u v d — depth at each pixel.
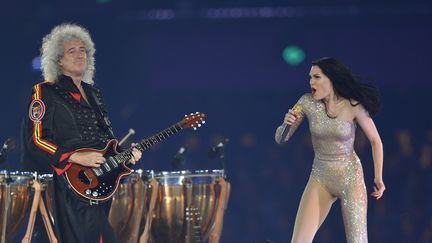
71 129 21.16
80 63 21.78
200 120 22.27
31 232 21.98
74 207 21.08
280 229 48.50
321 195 22.30
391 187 45.44
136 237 24.06
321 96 21.95
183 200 24.66
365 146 47.38
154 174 24.61
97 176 21.06
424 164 45.22
